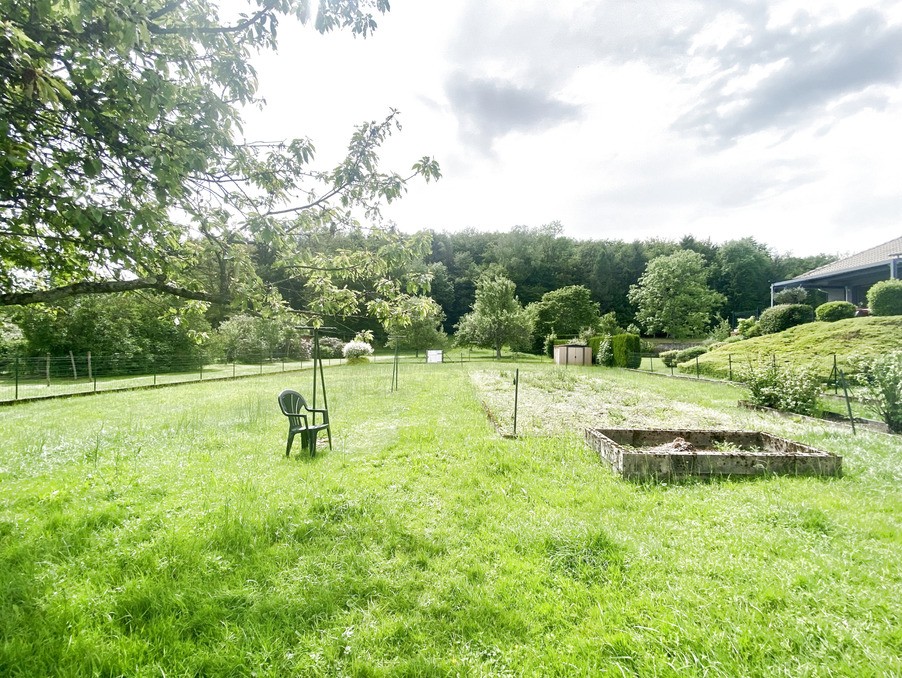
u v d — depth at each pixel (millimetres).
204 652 1882
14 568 2557
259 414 8469
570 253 60094
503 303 35969
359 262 4426
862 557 2695
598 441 5551
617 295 56906
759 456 4613
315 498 3705
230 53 3166
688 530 3186
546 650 1921
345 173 3996
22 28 2357
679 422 8383
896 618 2061
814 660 1804
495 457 5293
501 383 15695
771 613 2113
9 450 5625
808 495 3908
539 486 4289
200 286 4117
